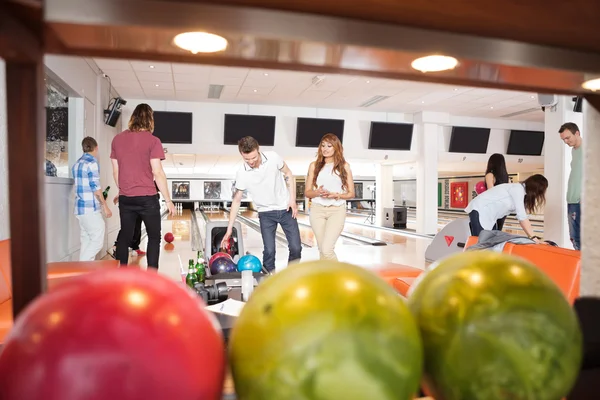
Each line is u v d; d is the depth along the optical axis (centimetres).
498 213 372
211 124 1006
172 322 33
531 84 58
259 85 838
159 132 966
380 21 43
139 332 31
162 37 42
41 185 42
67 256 494
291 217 385
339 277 39
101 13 38
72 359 30
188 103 992
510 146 1200
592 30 45
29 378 30
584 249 66
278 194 375
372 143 1090
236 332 39
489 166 427
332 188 362
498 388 40
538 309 41
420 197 1119
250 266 303
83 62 617
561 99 642
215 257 327
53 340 30
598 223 63
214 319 39
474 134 1166
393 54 46
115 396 30
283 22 41
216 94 915
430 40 45
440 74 54
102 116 737
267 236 382
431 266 51
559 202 648
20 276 41
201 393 33
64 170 598
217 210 2647
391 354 35
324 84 826
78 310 32
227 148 1012
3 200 313
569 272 192
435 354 43
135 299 33
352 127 1098
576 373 43
